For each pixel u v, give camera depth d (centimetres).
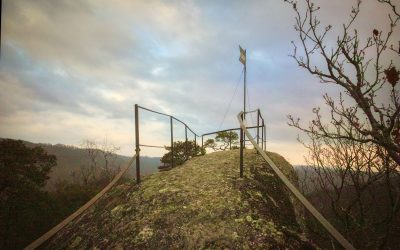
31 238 1852
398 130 300
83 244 495
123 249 447
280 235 448
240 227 459
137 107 648
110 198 670
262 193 595
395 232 419
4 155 2011
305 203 256
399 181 393
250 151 980
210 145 1759
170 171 797
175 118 838
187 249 425
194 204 541
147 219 513
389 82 300
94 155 4819
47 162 2348
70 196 2678
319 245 492
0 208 1806
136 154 656
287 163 977
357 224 434
